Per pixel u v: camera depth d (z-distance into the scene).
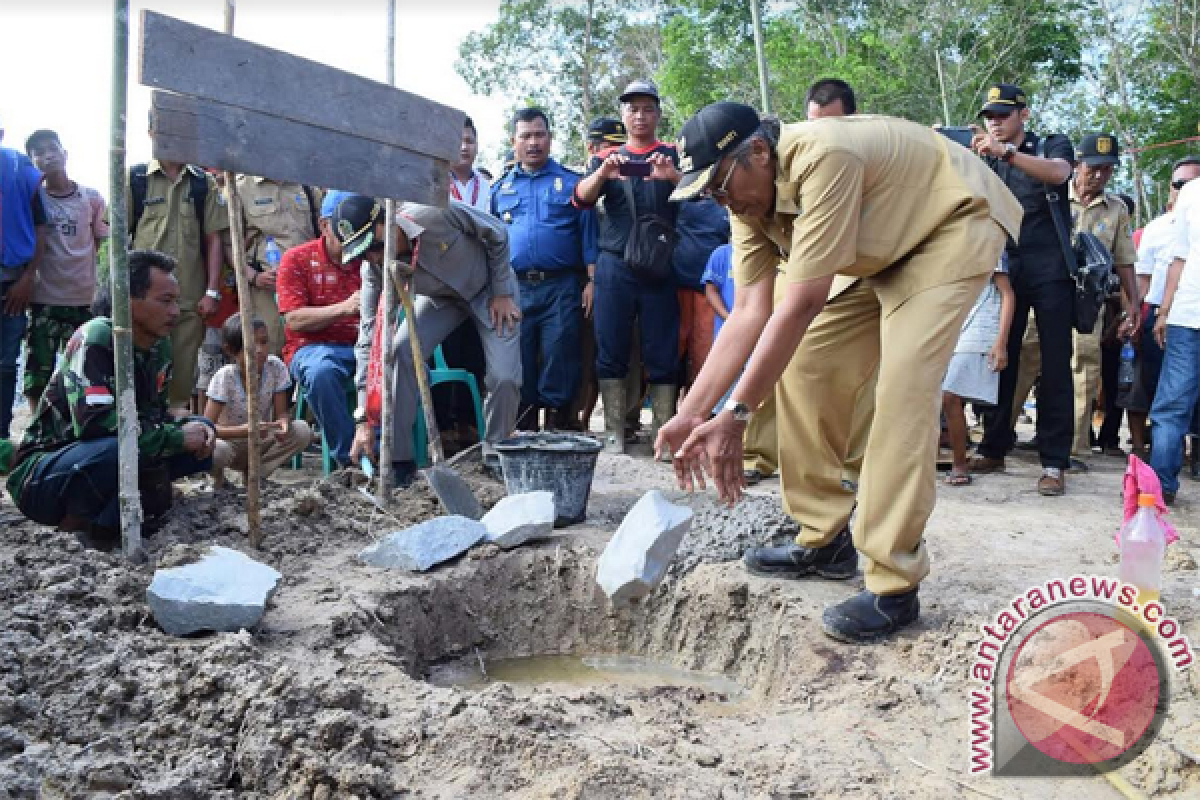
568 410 7.13
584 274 6.88
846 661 3.42
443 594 4.17
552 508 4.60
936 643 3.40
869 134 3.24
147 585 3.63
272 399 5.97
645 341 6.62
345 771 2.52
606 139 6.89
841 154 3.08
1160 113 22.84
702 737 2.98
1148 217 20.86
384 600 3.92
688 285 6.72
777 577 4.09
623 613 4.32
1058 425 5.78
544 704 3.03
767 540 4.38
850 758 2.79
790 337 3.11
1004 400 6.37
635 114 6.32
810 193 3.08
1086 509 5.43
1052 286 5.68
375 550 4.27
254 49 3.81
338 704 2.87
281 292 6.13
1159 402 5.70
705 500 5.30
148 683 2.97
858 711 3.09
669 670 4.09
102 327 4.23
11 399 6.27
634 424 7.30
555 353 6.68
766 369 3.12
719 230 6.75
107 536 4.41
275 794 2.56
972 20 22.36
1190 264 5.53
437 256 5.39
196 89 3.63
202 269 6.66
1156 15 22.52
